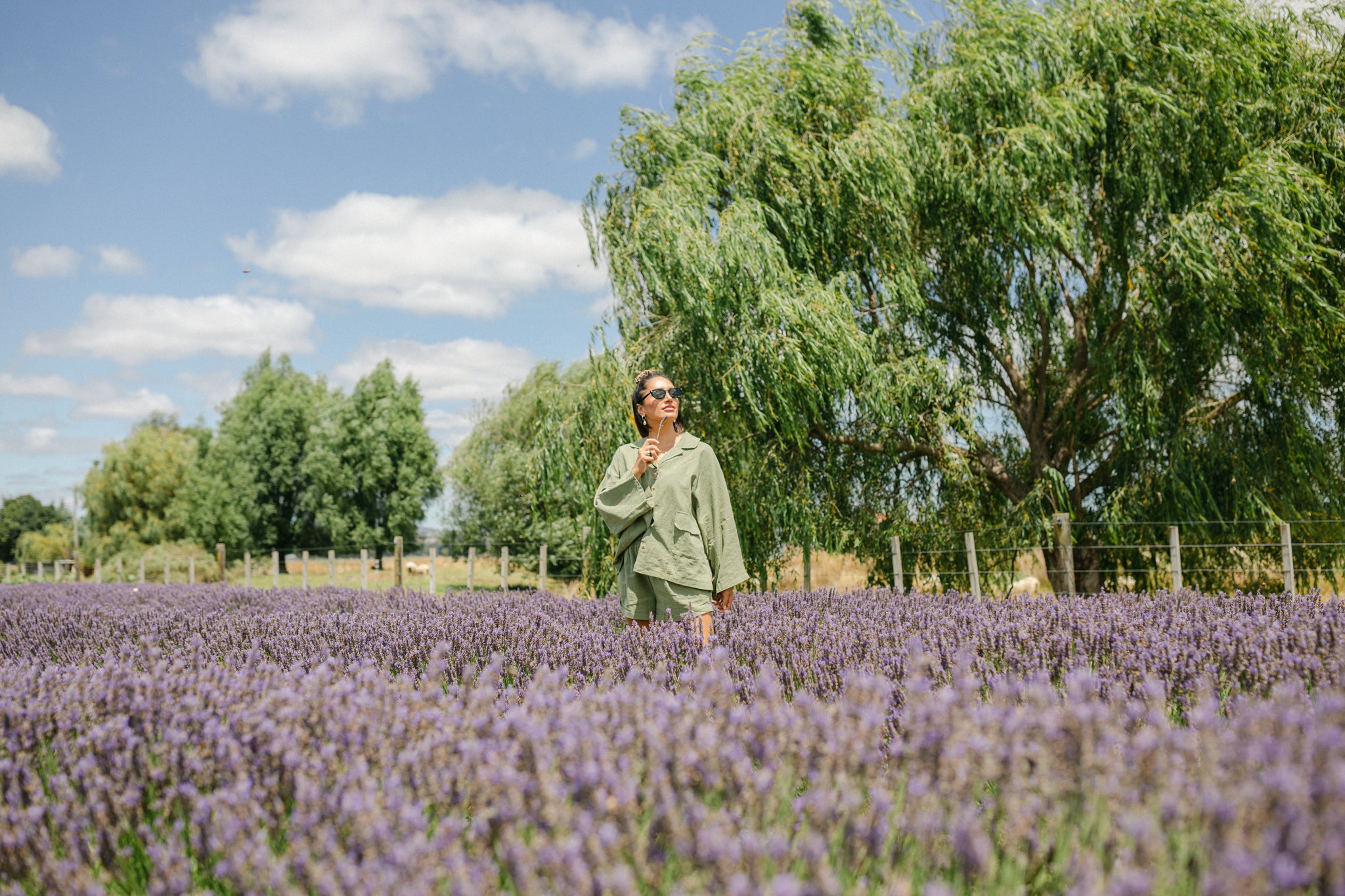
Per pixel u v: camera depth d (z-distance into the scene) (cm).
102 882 184
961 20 1198
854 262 1134
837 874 167
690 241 1008
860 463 1173
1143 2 1126
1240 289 1023
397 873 152
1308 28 1163
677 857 167
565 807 167
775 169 1079
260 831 178
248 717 229
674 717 205
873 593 705
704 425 1079
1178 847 159
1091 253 1154
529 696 257
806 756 194
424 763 204
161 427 6284
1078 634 411
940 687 325
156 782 219
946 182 1108
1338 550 1073
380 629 506
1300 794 139
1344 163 1056
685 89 1178
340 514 4706
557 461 1117
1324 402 1124
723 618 467
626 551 418
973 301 1204
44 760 257
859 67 1152
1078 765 176
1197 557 1107
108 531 4556
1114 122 1096
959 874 164
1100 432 1229
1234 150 1077
